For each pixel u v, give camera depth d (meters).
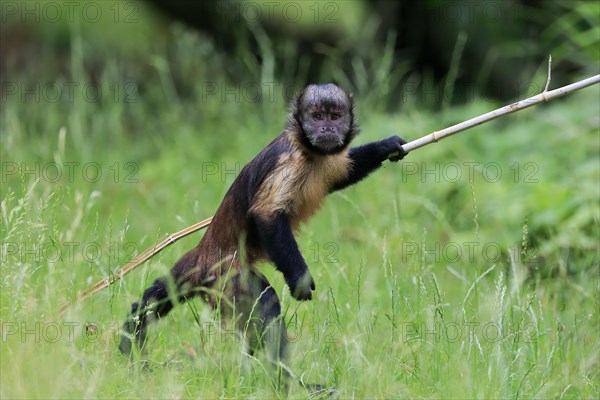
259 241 12.70
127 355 11.98
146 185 22.73
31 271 12.57
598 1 24.91
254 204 12.37
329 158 13.12
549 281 15.65
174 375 11.49
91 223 17.08
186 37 28.19
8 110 24.42
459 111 24.36
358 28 31.42
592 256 16.55
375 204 20.73
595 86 22.61
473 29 29.52
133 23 32.06
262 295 12.15
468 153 22.78
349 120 13.23
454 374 11.76
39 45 31.09
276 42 31.38
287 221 12.41
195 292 12.74
